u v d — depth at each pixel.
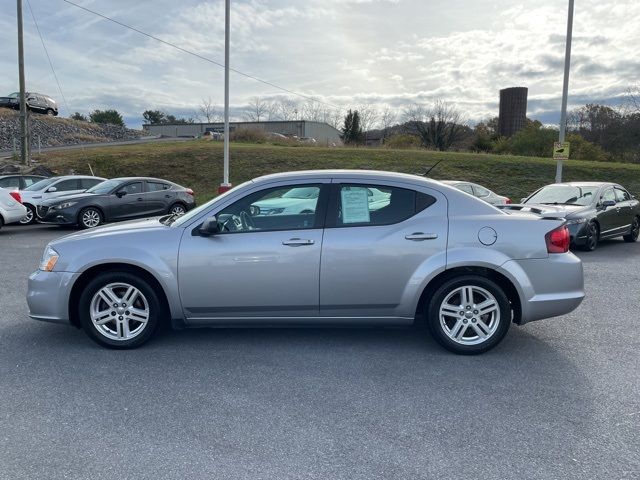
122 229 4.76
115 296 4.62
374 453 3.01
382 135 65.81
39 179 16.62
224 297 4.50
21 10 24.30
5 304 6.15
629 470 2.86
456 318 4.58
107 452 3.00
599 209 11.17
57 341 4.90
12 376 4.09
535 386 3.97
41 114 49.03
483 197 15.19
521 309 4.53
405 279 4.48
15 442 3.10
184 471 2.82
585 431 3.28
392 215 4.56
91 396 3.74
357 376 4.14
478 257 4.44
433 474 2.81
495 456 2.99
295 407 3.59
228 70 18.33
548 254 4.52
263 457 2.96
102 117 83.19
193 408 3.57
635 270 8.74
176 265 4.47
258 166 27.31
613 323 5.62
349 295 4.50
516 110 76.25
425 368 4.31
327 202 4.58
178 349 4.71
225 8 17.98
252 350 4.70
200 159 28.03
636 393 3.85
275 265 4.46
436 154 31.83
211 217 4.56
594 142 55.44
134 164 27.03
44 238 12.27
